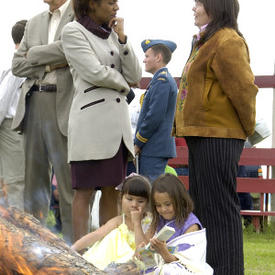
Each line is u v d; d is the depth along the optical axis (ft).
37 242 13.94
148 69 26.53
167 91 25.20
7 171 28.99
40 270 13.39
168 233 15.28
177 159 35.40
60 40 22.65
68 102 22.74
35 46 22.77
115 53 21.74
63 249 14.99
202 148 18.93
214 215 18.84
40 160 23.20
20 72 23.03
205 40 19.10
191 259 16.10
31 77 22.99
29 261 13.41
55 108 22.74
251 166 38.29
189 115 18.98
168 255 15.76
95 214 27.50
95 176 20.67
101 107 20.89
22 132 23.32
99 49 21.26
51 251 13.83
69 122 21.13
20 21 27.45
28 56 22.70
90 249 18.04
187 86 19.20
